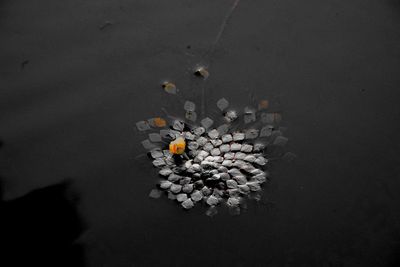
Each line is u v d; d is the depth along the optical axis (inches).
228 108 28.5
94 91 29.4
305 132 28.0
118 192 26.8
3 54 30.4
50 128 28.5
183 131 27.8
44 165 27.5
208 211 26.2
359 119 28.5
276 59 30.2
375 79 29.6
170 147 26.7
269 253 25.5
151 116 28.5
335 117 28.5
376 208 26.4
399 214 26.3
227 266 25.3
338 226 26.0
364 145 27.8
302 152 27.5
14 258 25.5
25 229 26.0
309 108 28.7
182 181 26.4
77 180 27.1
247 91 29.1
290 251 25.5
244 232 25.9
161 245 25.7
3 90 29.4
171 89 29.2
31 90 29.4
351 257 25.4
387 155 27.6
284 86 29.4
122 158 27.5
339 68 30.0
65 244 25.7
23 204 26.6
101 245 25.7
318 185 26.8
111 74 29.9
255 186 26.4
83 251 25.6
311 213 26.3
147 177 27.0
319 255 25.5
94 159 27.6
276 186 26.7
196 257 25.5
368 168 27.3
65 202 26.6
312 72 29.8
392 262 25.3
